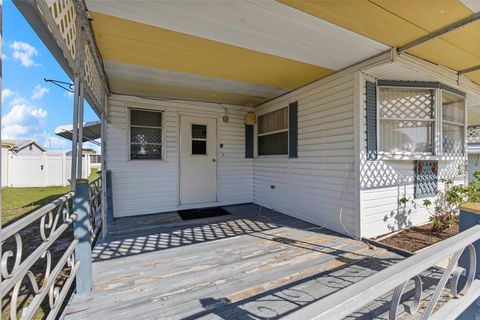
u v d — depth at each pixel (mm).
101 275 2398
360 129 3361
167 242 3330
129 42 2771
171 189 5145
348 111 3533
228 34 2627
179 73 3766
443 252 1030
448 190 4215
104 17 2268
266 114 5598
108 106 4594
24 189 9352
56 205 1499
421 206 4039
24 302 2031
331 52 3064
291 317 625
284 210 4922
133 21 2346
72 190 1974
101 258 2809
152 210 4957
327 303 680
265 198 5566
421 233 3629
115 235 3625
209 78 4004
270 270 2488
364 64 3283
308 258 2775
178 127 5238
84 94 2357
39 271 2598
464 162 4848
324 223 3967
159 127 5090
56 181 10555
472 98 4602
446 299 1905
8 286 951
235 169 5863
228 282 2260
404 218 3816
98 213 3377
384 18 2311
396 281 820
